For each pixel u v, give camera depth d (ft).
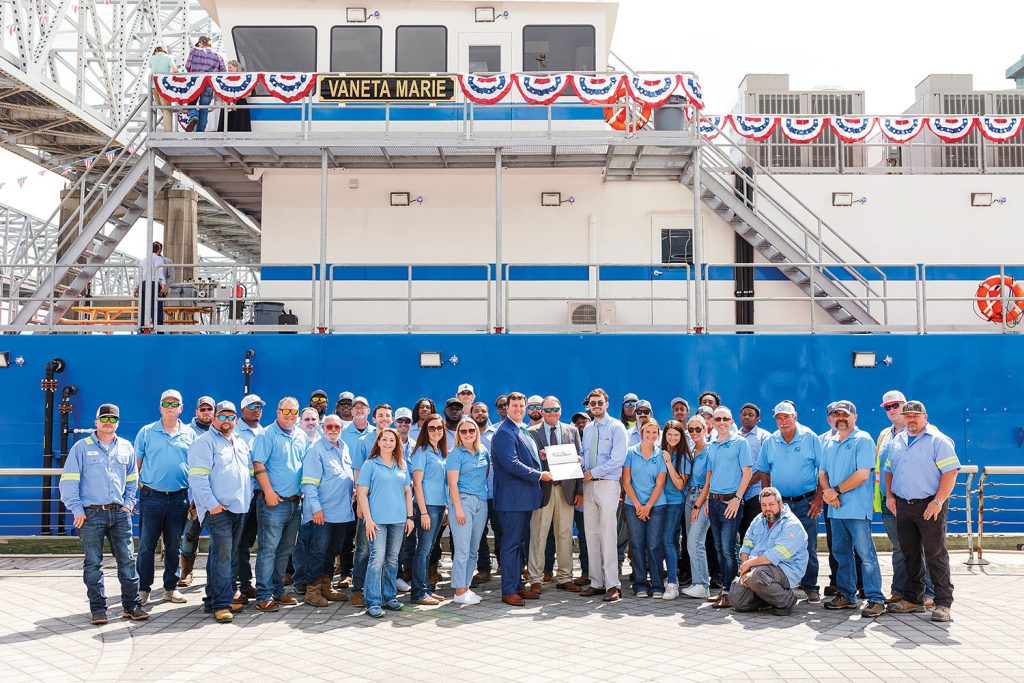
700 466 28.78
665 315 47.96
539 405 30.76
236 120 46.44
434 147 43.19
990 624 24.44
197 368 40.40
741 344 40.42
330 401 40.24
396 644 22.45
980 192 49.08
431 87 44.83
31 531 39.75
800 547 26.04
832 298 41.45
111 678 19.52
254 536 28.30
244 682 19.17
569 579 30.22
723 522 28.43
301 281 48.01
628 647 22.11
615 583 28.07
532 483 27.58
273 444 26.68
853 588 26.53
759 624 24.70
